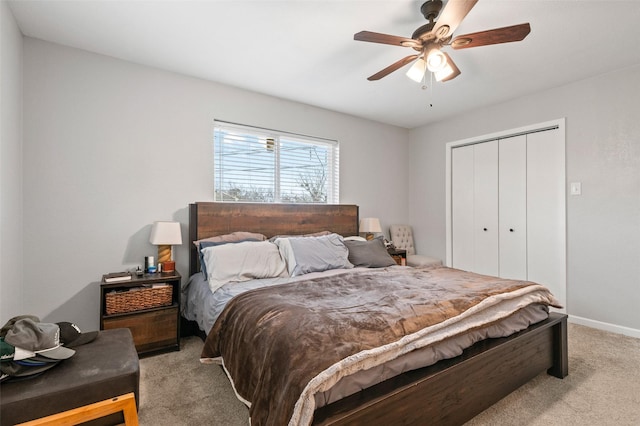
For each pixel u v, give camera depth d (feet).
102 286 7.48
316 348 4.11
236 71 9.61
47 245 7.93
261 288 6.95
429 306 5.39
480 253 13.26
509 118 12.13
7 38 6.47
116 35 7.66
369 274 8.32
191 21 7.07
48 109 7.93
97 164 8.55
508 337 5.93
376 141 14.85
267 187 11.75
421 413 4.42
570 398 6.08
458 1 5.17
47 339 4.66
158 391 6.31
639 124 9.12
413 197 16.07
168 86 9.59
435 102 12.31
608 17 6.84
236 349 5.43
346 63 9.06
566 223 10.69
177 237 8.81
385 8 6.58
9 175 6.68
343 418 3.68
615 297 9.64
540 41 7.84
